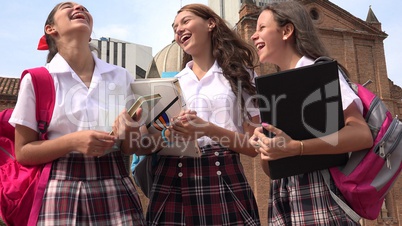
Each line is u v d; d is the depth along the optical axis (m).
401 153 2.53
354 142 2.45
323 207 2.54
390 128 2.54
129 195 2.78
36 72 2.73
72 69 2.90
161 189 3.01
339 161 2.58
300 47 2.87
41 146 2.58
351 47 22.39
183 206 2.91
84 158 2.67
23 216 2.54
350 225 2.50
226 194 2.92
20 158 2.64
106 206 2.62
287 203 2.73
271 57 3.02
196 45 3.34
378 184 2.47
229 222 2.85
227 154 3.03
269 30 2.96
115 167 2.78
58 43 2.99
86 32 2.93
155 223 2.90
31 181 2.59
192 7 3.40
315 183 2.60
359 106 2.61
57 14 2.95
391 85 23.30
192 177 2.95
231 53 3.27
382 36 23.19
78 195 2.55
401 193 20.89
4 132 2.81
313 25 2.97
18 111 2.62
